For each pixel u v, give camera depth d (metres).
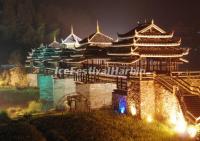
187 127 42.50
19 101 88.81
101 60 70.62
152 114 48.78
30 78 109.75
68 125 47.06
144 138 40.88
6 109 75.12
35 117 55.88
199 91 46.84
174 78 49.50
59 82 75.81
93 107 58.72
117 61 57.84
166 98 46.94
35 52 120.25
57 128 46.62
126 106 50.78
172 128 44.56
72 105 61.91
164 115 47.38
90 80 67.50
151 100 48.78
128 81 50.38
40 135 44.84
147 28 54.94
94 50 76.50
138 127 44.59
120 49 59.28
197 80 51.34
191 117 42.38
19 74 114.75
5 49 167.88
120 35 59.59
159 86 48.19
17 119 57.47
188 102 44.03
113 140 40.72
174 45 55.00
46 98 82.69
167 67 55.72
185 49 55.41
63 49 97.56
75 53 83.88
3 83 115.50
